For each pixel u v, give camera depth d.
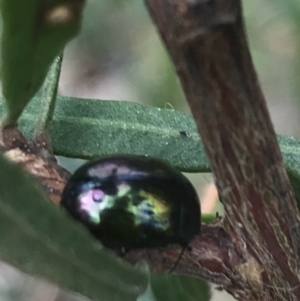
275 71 0.17
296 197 0.08
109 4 0.18
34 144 0.07
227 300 0.14
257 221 0.07
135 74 0.18
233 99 0.06
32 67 0.06
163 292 0.09
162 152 0.08
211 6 0.06
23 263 0.06
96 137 0.08
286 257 0.07
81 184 0.07
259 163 0.06
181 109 0.16
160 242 0.07
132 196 0.07
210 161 0.06
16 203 0.06
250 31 0.17
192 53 0.06
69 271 0.06
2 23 0.06
